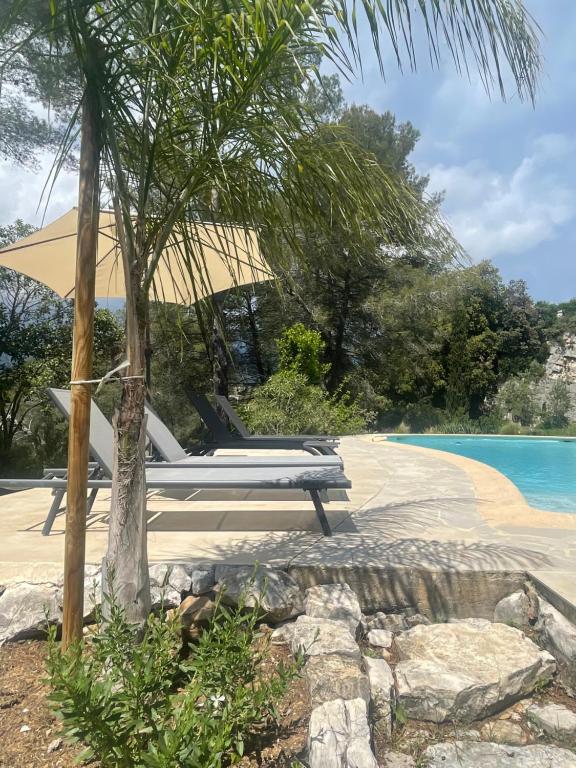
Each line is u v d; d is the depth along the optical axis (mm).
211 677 1913
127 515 2270
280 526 4195
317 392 15273
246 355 20484
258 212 2555
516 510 4828
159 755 1473
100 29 2086
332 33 1944
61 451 14883
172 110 2229
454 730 2275
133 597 2254
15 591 2795
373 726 2189
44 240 4746
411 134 21594
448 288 19578
